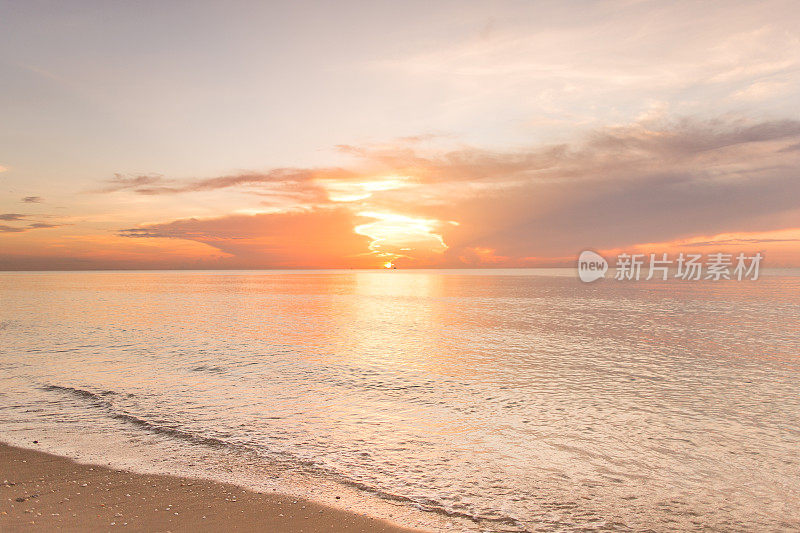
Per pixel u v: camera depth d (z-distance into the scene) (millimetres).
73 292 94625
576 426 14406
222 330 36906
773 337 33688
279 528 7949
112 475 10117
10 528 7527
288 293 95125
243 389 18500
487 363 24359
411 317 47812
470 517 8773
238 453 11781
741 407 16531
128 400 16562
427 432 13742
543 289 112688
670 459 11852
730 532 8469
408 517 8664
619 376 21469
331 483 10109
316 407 16188
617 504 9453
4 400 16328
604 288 115688
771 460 11828
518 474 10836
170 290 105375
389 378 20812
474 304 65688
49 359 24234
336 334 35094
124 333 34656
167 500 8938
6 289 107312
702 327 39500
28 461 10781
